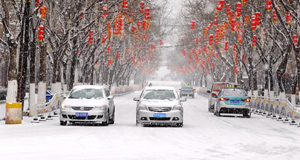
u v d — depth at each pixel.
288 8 37.31
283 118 35.06
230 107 36.03
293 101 41.19
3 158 13.23
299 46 37.88
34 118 28.05
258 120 33.59
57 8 45.81
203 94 101.31
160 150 15.41
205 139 19.31
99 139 18.69
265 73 50.31
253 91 56.31
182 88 88.19
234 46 57.91
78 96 27.58
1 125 25.61
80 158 13.36
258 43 50.16
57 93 35.62
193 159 13.36
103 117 25.67
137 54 87.56
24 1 29.62
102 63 79.94
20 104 26.88
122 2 41.22
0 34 56.91
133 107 50.88
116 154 14.32
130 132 21.94
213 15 56.28
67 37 44.88
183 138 19.58
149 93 27.23
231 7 43.12
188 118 34.25
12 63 28.44
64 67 52.69
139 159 13.30
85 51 58.84
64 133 20.97
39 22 33.72
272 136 21.30
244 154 14.74
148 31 75.81
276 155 14.66
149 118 25.20
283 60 42.72
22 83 31.44
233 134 21.88
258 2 42.94
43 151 14.84
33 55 33.19
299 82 38.38
